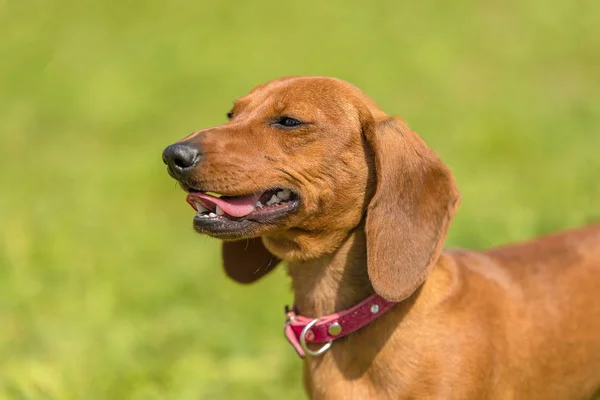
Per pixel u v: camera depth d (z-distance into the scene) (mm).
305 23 16500
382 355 4773
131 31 16000
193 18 16688
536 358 5094
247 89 13766
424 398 4723
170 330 7387
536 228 8625
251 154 4738
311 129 4793
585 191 9594
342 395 4855
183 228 9797
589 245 5477
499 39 15914
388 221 4711
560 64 14883
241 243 5512
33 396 6363
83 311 7676
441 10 17188
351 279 4949
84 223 9547
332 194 4832
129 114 12945
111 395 6520
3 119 12742
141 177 10742
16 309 7762
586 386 5414
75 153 11828
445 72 14297
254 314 7730
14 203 9961
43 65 14359
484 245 8352
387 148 4723
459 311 4848
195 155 4617
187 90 13812
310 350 4973
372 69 14273
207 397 6594
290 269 5156
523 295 5141
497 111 12531
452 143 11492
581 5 17141
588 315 5254
